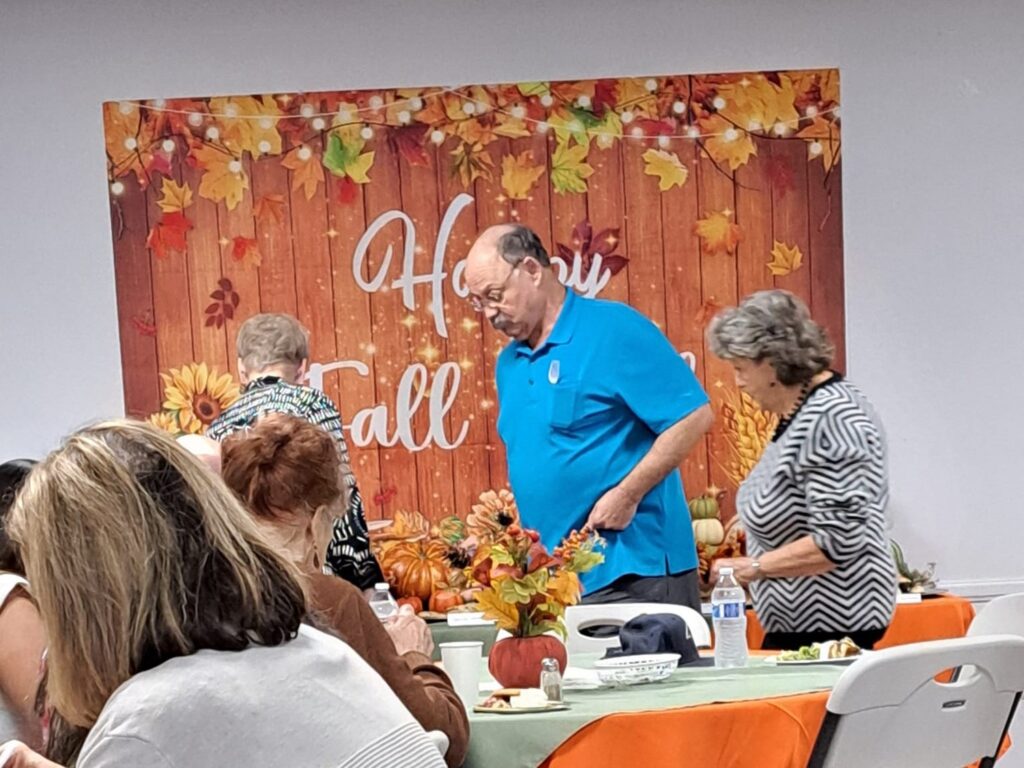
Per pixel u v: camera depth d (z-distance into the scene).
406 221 4.97
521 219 4.97
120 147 4.95
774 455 3.47
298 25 4.95
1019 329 5.00
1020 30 4.98
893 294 5.00
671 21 4.95
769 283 4.98
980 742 2.73
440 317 4.98
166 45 4.94
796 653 3.13
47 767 1.57
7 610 2.21
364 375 4.98
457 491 4.99
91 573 1.44
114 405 4.98
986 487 5.01
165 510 1.47
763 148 4.96
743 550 4.90
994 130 4.99
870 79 4.97
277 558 1.54
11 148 4.94
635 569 4.16
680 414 4.20
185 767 1.40
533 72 4.95
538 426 4.30
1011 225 5.00
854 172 4.98
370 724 1.48
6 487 2.38
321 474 2.37
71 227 4.96
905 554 5.02
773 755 2.59
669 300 4.98
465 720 2.52
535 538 2.91
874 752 2.57
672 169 4.96
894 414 5.01
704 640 3.63
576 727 2.54
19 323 4.96
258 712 1.43
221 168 4.95
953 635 4.42
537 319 4.33
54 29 4.93
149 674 1.44
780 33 4.96
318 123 4.95
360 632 2.39
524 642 2.89
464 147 4.95
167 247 4.96
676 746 2.55
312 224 4.96
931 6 4.97
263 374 4.30
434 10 4.95
